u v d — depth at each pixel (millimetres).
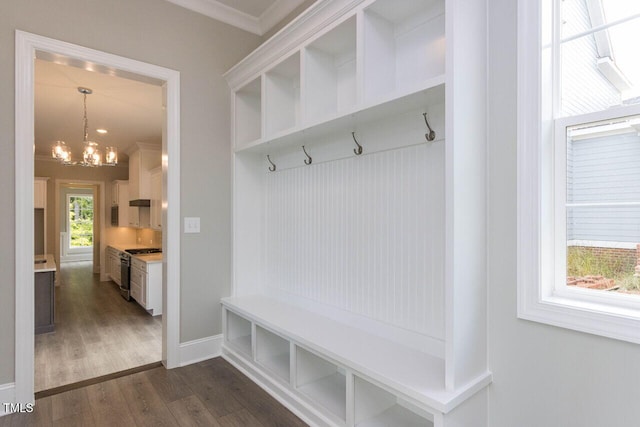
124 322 4090
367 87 1795
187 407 2084
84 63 2279
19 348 2012
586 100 1387
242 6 2822
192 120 2695
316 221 2480
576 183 1418
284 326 2172
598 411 1282
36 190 6762
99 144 5934
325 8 1939
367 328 2086
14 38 2004
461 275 1436
